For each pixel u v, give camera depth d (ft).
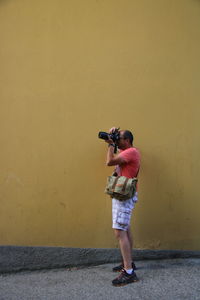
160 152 15.52
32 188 15.51
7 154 15.51
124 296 12.78
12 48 15.51
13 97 15.53
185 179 15.49
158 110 15.49
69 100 15.52
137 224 15.55
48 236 15.52
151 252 15.53
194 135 15.52
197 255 15.56
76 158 15.51
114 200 13.92
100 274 14.73
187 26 15.47
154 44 15.48
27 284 14.05
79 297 12.82
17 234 15.51
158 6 15.42
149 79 15.48
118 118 15.47
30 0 15.44
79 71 15.51
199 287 13.32
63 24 15.46
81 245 15.47
